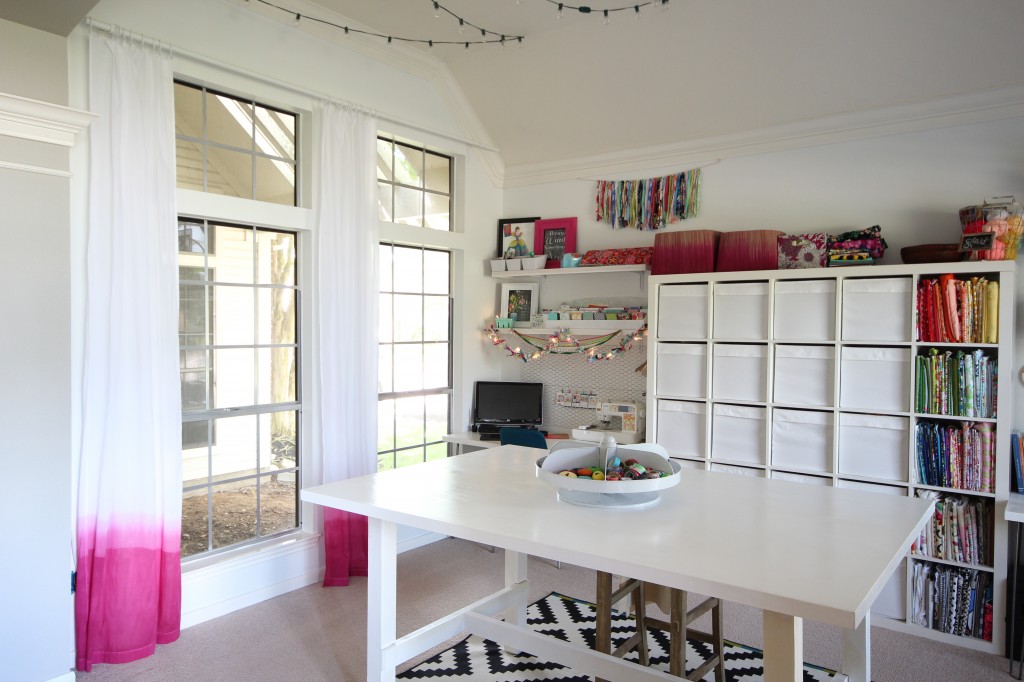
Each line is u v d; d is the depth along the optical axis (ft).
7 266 9.29
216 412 12.85
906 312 12.42
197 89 12.40
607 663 8.77
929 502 8.61
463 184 17.80
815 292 13.26
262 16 12.81
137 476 10.80
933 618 12.10
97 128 10.52
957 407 11.93
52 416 9.75
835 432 12.96
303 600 13.26
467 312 18.04
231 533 13.21
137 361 10.82
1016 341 12.34
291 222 13.64
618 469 8.46
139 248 10.85
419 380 17.24
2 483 9.27
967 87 12.57
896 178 13.64
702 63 14.08
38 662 9.64
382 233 15.75
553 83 15.84
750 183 15.34
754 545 6.79
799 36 12.87
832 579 5.86
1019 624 11.17
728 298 14.20
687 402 14.75
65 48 9.67
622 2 13.00
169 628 11.34
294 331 14.21
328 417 13.91
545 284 18.42
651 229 16.75
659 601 10.07
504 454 11.70
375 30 14.35
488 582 14.37
